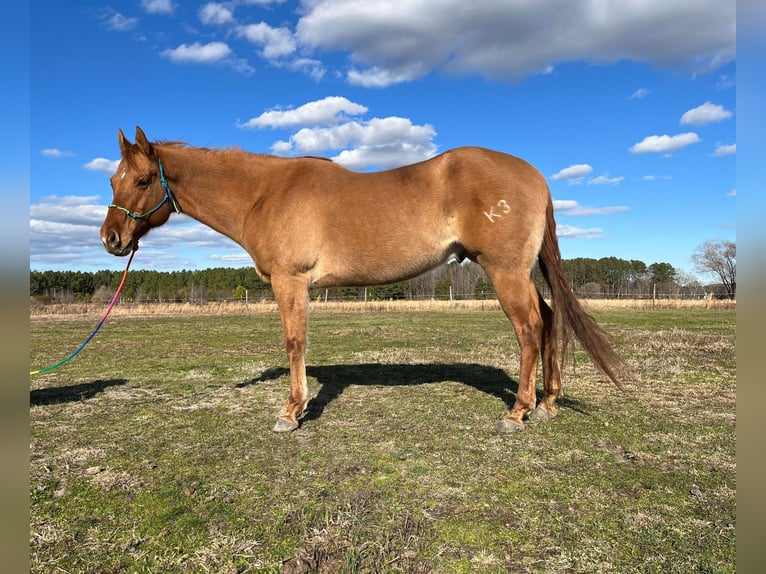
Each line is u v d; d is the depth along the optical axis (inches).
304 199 150.3
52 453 132.2
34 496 105.6
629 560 80.2
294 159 163.8
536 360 149.4
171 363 291.3
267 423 159.3
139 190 157.3
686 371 239.1
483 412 167.0
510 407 173.2
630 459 123.9
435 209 145.3
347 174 155.7
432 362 275.7
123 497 105.3
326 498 103.5
